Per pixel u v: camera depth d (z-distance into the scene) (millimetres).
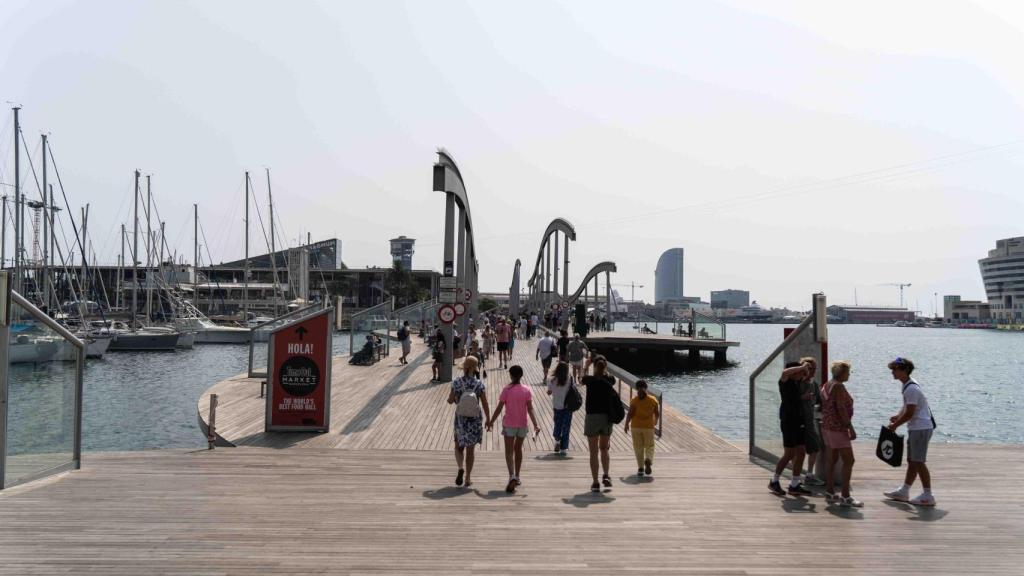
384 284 147625
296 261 116125
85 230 76938
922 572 6172
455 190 23594
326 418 14047
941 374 56062
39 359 9445
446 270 22938
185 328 72812
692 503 8719
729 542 7031
